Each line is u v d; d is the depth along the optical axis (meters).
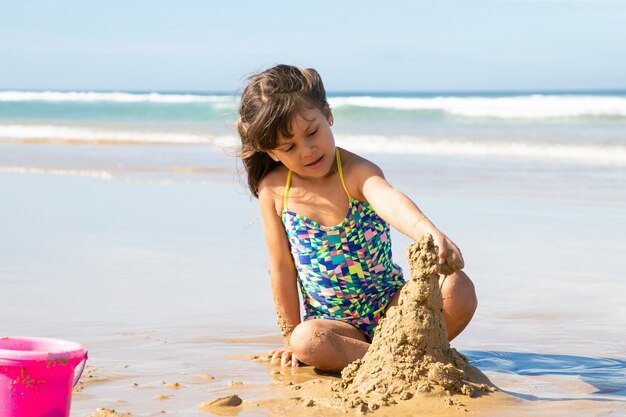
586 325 4.15
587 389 2.97
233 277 5.42
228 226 7.62
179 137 19.75
